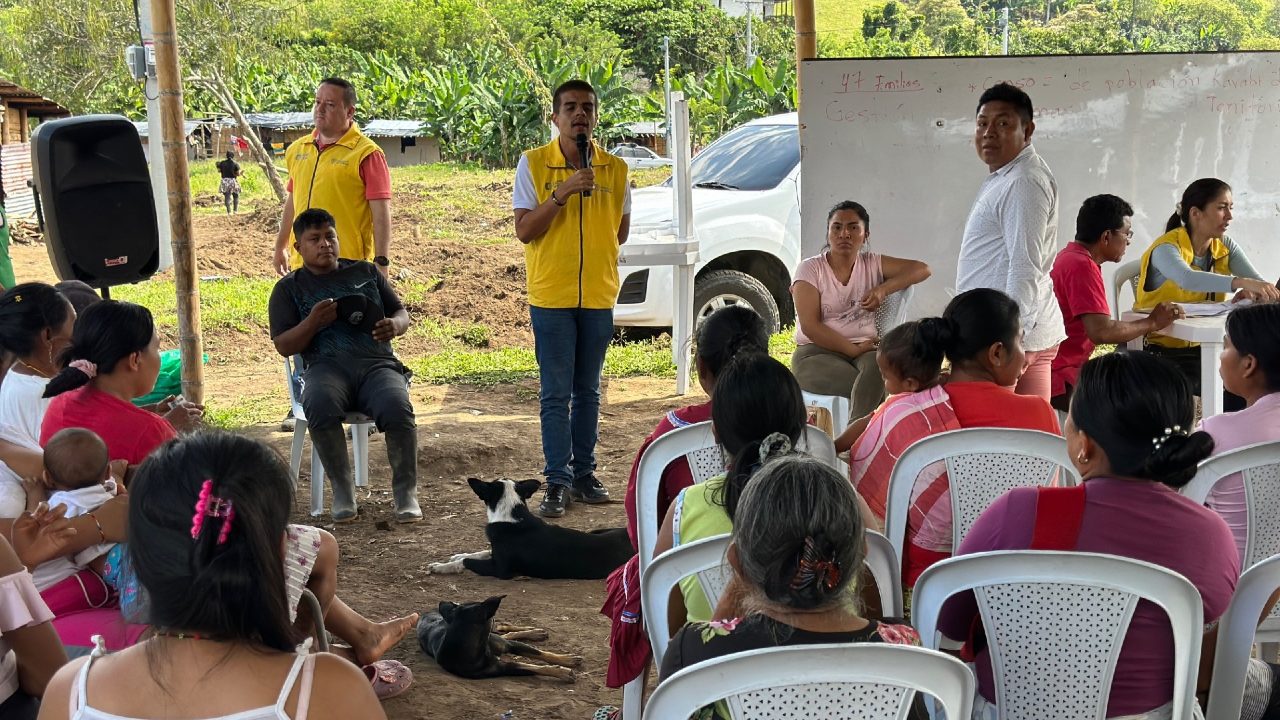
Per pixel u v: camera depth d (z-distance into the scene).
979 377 3.51
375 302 5.57
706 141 28.19
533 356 9.44
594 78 31.08
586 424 5.78
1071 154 7.01
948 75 6.80
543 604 4.54
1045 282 4.82
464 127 32.12
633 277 9.17
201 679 1.66
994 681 2.41
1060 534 2.39
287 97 42.28
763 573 1.95
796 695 1.93
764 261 9.71
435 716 3.55
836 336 5.67
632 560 3.17
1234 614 2.61
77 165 6.49
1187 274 5.52
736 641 2.01
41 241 18.94
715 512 2.73
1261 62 6.89
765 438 2.60
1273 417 3.17
